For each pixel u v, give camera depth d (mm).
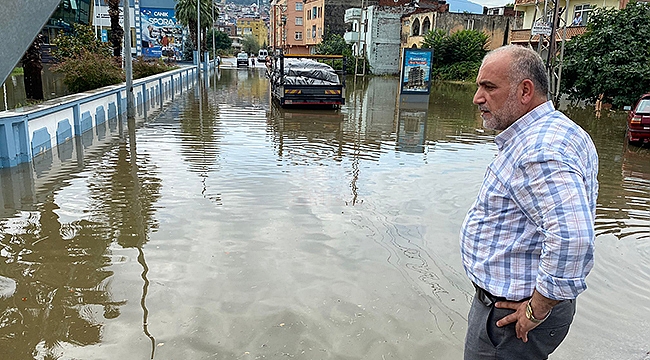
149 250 4980
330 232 5594
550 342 2109
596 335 3711
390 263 4844
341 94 17438
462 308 4047
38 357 3260
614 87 17828
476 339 2236
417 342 3557
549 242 1809
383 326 3750
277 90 19062
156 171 8078
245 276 4477
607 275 4715
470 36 42469
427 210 6461
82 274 4441
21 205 6277
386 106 19750
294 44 73625
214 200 6609
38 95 15031
